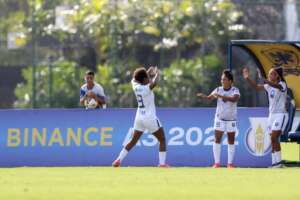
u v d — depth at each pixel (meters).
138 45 101.50
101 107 56.84
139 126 51.34
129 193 36.59
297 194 36.44
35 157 54.84
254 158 54.84
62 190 37.81
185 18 103.50
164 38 102.44
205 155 54.88
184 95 97.25
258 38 105.25
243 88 92.75
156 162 54.53
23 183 41.09
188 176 44.75
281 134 53.84
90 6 103.31
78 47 100.88
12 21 104.38
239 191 37.44
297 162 57.47
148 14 103.25
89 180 42.50
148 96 50.91
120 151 54.81
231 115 52.72
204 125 54.97
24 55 100.19
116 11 102.88
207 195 35.94
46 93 94.25
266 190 37.84
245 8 106.00
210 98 52.84
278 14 105.31
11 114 54.84
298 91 63.41
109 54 99.75
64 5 106.75
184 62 99.12
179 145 54.88
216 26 103.56
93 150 54.88
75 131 54.88
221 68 98.25
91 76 56.59
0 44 101.19
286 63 63.19
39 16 102.25
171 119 54.94
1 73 100.50
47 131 54.94
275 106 52.78
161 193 36.59
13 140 54.88
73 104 93.81
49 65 93.44
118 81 97.25
